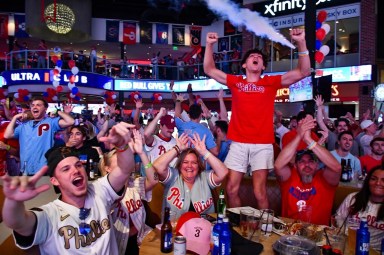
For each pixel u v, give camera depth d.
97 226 2.04
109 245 2.07
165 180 3.12
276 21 15.06
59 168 1.97
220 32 20.00
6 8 18.56
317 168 3.24
